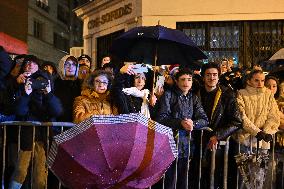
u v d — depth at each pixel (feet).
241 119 17.04
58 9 129.08
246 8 38.27
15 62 17.56
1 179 16.38
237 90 18.29
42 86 15.74
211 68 17.38
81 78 18.92
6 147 16.11
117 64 20.77
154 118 16.92
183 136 16.52
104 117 11.50
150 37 16.85
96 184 11.54
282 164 18.60
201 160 16.70
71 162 11.48
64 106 17.34
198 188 16.84
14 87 16.52
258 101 17.71
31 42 110.11
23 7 49.70
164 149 11.81
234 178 17.78
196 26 39.52
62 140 11.64
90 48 51.13
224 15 38.55
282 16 37.76
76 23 145.38
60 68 18.19
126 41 18.65
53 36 125.70
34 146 15.53
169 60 18.76
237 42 38.93
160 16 39.63
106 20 47.16
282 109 19.79
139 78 17.12
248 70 21.48
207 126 16.78
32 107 15.83
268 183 18.16
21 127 15.76
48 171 16.47
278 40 38.40
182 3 39.19
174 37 17.03
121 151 11.25
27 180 16.58
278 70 24.17
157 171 11.86
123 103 16.20
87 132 11.39
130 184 11.57
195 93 17.95
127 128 11.37
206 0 38.81
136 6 40.88
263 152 17.43
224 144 17.37
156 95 18.13
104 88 16.25
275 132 17.53
